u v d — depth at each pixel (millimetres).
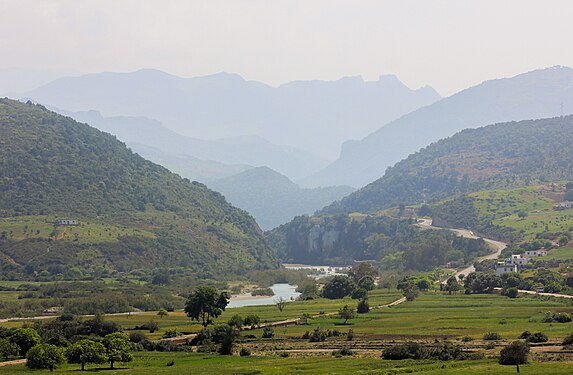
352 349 158500
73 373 131375
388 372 121938
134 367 140375
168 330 193375
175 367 138000
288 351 159250
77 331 182125
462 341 160375
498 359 131375
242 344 173000
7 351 151125
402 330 185375
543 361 126812
